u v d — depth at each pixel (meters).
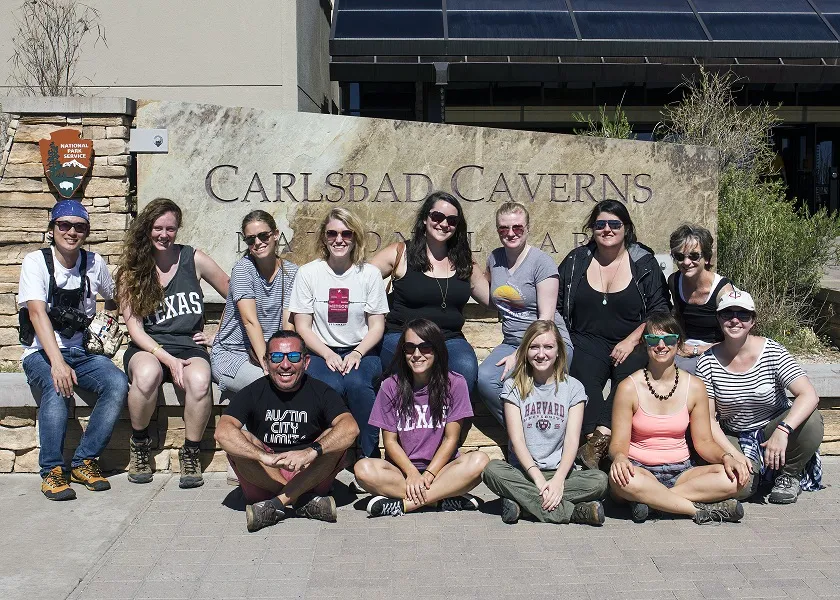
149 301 5.37
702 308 5.55
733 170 8.59
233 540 4.49
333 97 15.73
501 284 5.61
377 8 13.95
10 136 6.53
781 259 7.95
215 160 6.71
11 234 6.52
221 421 4.72
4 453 5.58
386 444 4.95
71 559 4.25
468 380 5.40
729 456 4.73
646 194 6.93
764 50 13.24
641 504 4.75
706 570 4.11
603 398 5.45
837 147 16.05
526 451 4.82
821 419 5.05
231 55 10.99
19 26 10.50
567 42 13.05
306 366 4.93
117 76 10.95
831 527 4.66
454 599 3.82
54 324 5.28
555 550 4.36
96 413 5.25
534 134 6.82
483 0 14.36
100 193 6.57
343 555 4.30
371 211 6.80
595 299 5.54
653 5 14.38
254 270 5.55
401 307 5.64
